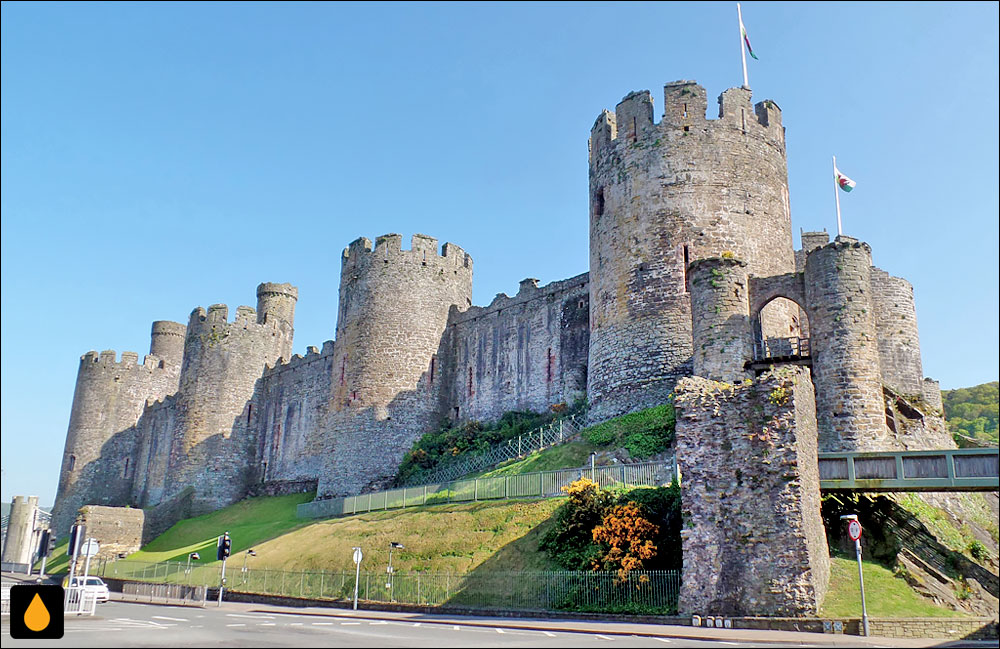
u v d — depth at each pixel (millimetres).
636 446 33438
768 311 36219
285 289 78188
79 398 81938
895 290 42781
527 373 50219
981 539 28016
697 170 38719
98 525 56062
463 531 32062
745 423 22156
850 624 19641
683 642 17281
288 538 41594
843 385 30656
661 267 37812
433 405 52938
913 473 23625
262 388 69750
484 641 16688
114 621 22734
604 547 25094
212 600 36656
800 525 20688
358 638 17188
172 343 87500
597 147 42875
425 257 55312
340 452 51344
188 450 64562
